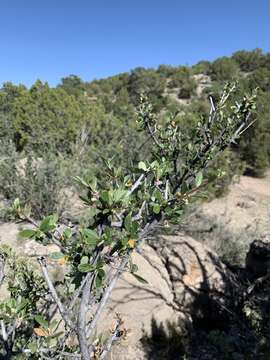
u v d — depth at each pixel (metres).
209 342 4.33
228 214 10.94
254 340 3.72
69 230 1.24
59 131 13.16
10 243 4.46
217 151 2.12
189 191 1.31
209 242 7.02
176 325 4.39
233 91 2.33
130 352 3.84
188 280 5.04
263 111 17.41
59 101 13.97
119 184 1.41
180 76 39.31
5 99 17.08
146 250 5.39
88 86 41.69
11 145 7.18
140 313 4.20
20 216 1.18
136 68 40.78
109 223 1.24
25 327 2.05
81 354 1.24
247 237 8.11
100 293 1.50
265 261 5.92
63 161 6.95
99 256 1.21
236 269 6.39
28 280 2.01
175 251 5.39
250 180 16.70
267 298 4.52
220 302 4.85
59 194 6.47
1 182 6.47
